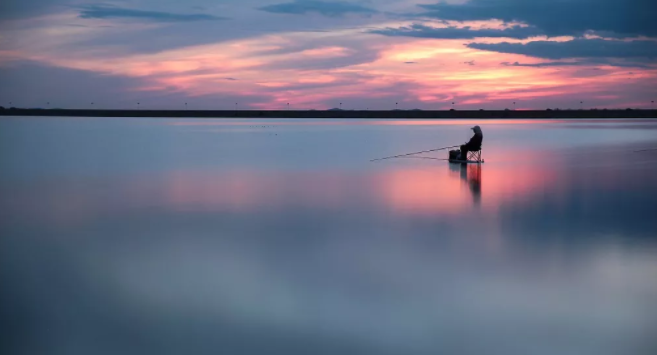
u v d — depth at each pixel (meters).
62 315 9.96
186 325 9.55
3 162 34.69
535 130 91.06
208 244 14.09
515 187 23.61
